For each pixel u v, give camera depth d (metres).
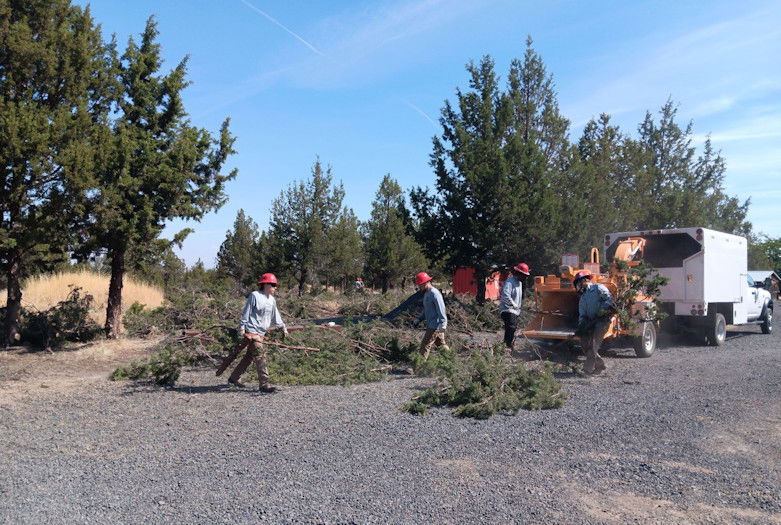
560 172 20.41
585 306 10.58
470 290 20.30
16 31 12.19
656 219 25.67
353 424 7.16
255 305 9.16
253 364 10.70
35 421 7.34
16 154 11.50
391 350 11.45
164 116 14.84
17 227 12.60
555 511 4.64
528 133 20.45
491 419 7.40
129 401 8.45
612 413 7.66
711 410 7.80
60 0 13.27
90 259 14.40
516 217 17.88
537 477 5.37
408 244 30.81
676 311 15.03
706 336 15.45
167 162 13.97
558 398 8.02
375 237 31.19
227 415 7.62
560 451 6.12
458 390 8.01
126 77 14.34
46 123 11.98
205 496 4.91
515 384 8.52
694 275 14.82
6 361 11.77
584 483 5.23
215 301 15.74
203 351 10.86
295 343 11.11
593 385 9.62
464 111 19.27
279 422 7.26
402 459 5.86
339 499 4.84
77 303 14.65
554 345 12.56
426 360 10.48
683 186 29.30
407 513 4.58
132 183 13.09
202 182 14.91
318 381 9.82
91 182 12.01
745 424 7.13
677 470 5.57
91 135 12.94
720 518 4.55
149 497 4.89
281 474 5.42
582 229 18.94
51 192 12.30
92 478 5.33
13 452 6.10
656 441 6.46
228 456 5.95
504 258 19.05
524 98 20.70
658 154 29.05
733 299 16.42
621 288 12.13
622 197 24.44
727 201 32.44
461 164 18.17
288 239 27.33
